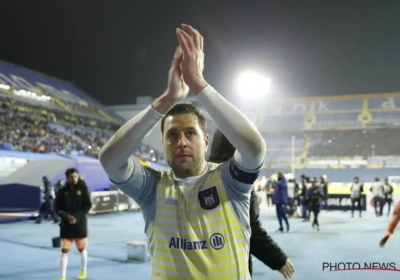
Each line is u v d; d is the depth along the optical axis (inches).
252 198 114.0
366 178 1299.2
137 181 73.0
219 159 117.6
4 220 624.4
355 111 1622.8
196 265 68.0
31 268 313.0
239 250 71.0
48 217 698.8
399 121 1520.7
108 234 511.5
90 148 1295.5
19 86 1450.5
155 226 72.2
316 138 1524.4
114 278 280.8
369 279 277.4
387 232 173.6
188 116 73.5
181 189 72.6
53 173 742.5
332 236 494.0
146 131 69.5
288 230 544.4
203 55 72.1
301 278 281.0
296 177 1352.1
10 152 978.1
